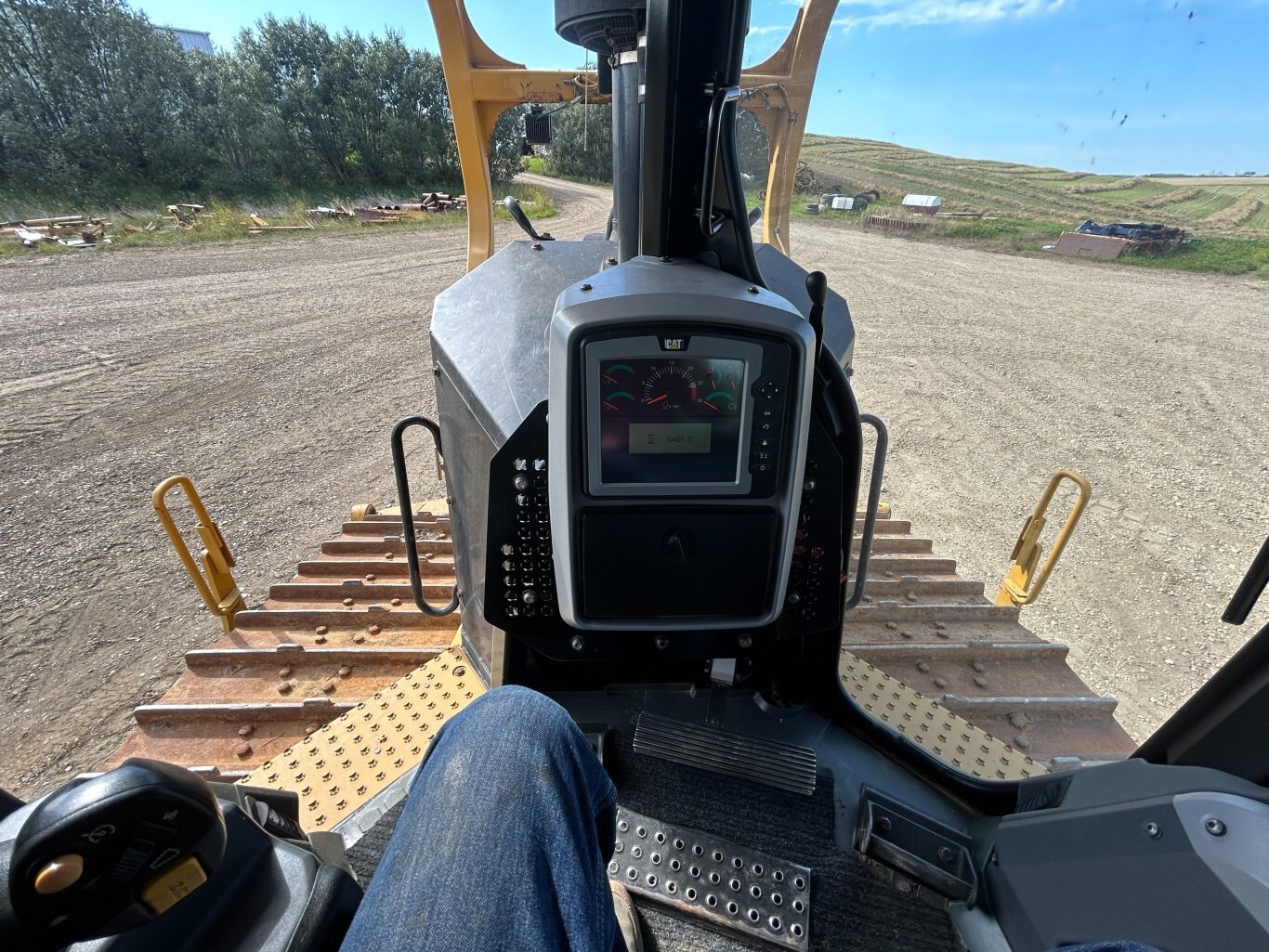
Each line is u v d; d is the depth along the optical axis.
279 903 0.89
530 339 1.42
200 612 3.81
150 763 0.67
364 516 3.73
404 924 0.76
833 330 1.64
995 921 1.32
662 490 1.11
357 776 1.81
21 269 12.16
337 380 7.50
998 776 1.96
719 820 1.47
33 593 3.95
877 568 3.32
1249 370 8.85
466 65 2.57
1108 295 13.41
